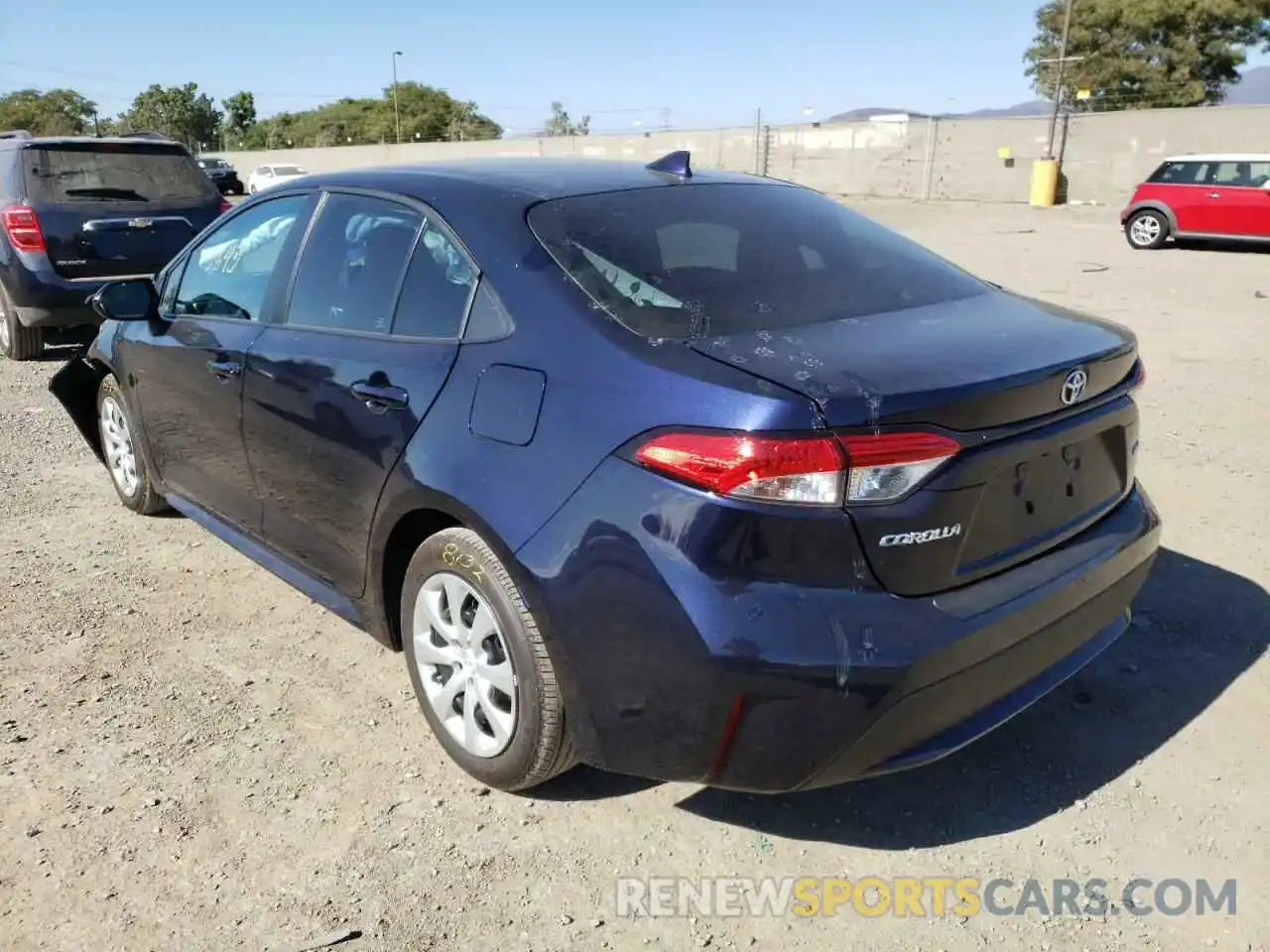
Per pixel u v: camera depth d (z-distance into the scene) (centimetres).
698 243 295
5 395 756
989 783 296
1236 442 592
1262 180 1630
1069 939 240
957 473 229
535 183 311
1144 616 388
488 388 269
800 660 219
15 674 355
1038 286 1277
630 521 233
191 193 888
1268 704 331
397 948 237
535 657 259
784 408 218
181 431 416
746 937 241
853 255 315
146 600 413
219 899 252
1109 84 4609
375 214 330
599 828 279
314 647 376
